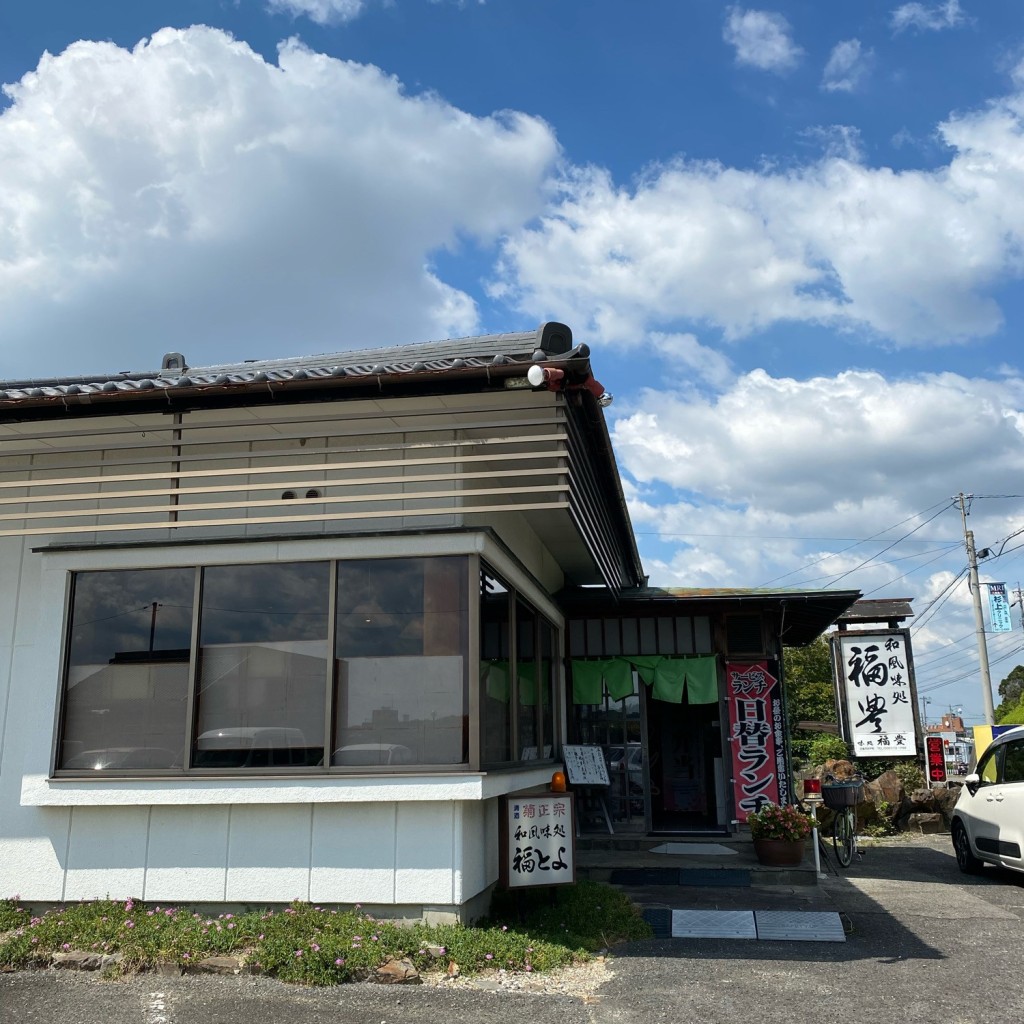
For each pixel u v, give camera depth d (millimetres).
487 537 7262
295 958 5992
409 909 6785
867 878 10711
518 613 8992
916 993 5895
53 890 7125
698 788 15062
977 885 10258
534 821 7562
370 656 7137
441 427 7062
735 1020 5363
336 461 7516
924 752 15906
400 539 7184
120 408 7133
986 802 10734
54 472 7922
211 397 7027
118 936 6344
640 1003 5652
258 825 6992
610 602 11844
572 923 7461
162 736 7254
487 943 6336
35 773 7223
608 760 12484
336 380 6746
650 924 7750
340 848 6875
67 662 7469
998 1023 5328
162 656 7383
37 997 5641
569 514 7328
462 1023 5266
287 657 7234
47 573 7613
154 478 7258
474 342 10102
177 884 6992
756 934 7457
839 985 6066
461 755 6875
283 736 7109
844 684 16156
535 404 7016
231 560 7395
